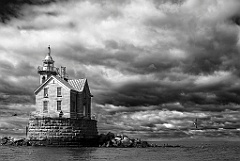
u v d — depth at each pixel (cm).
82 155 5950
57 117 7994
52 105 8312
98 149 7519
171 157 6216
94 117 8888
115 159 5478
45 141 7875
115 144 8738
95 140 8688
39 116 8300
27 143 8106
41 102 8425
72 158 5431
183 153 7350
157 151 7669
